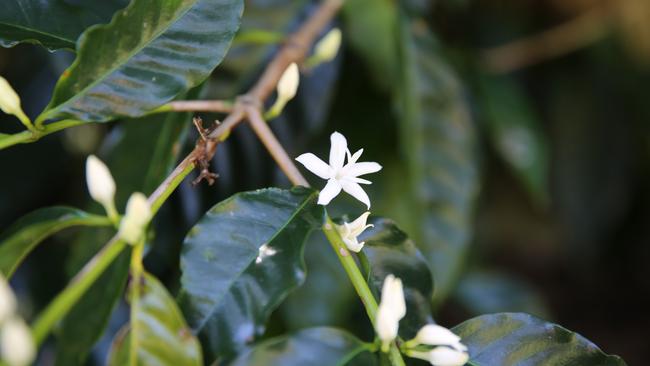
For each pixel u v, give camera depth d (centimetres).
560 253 122
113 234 62
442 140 75
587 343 49
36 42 54
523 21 102
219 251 49
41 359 70
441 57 75
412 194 75
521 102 92
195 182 51
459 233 74
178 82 51
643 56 101
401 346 48
